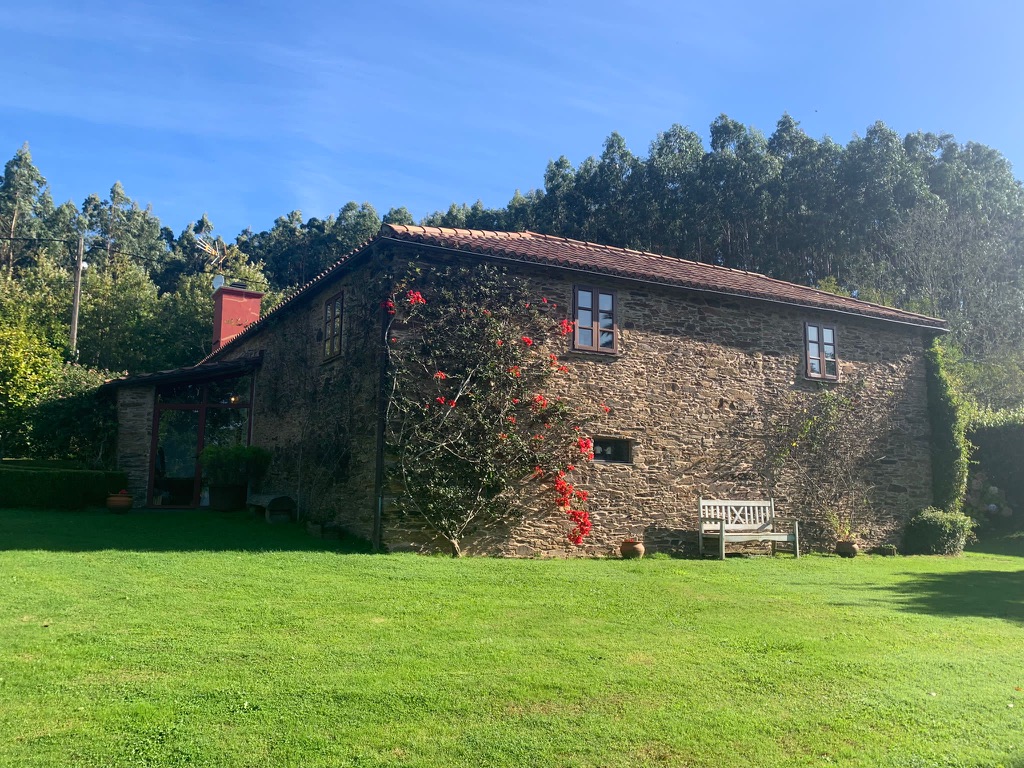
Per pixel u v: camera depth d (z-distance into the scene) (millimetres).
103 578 8055
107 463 18641
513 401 11953
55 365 21406
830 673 5855
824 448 15102
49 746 4172
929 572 12008
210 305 32594
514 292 12266
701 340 14070
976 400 26125
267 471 16547
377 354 11578
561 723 4723
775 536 13453
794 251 36156
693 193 37094
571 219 39812
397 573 9117
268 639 6176
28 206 56406
